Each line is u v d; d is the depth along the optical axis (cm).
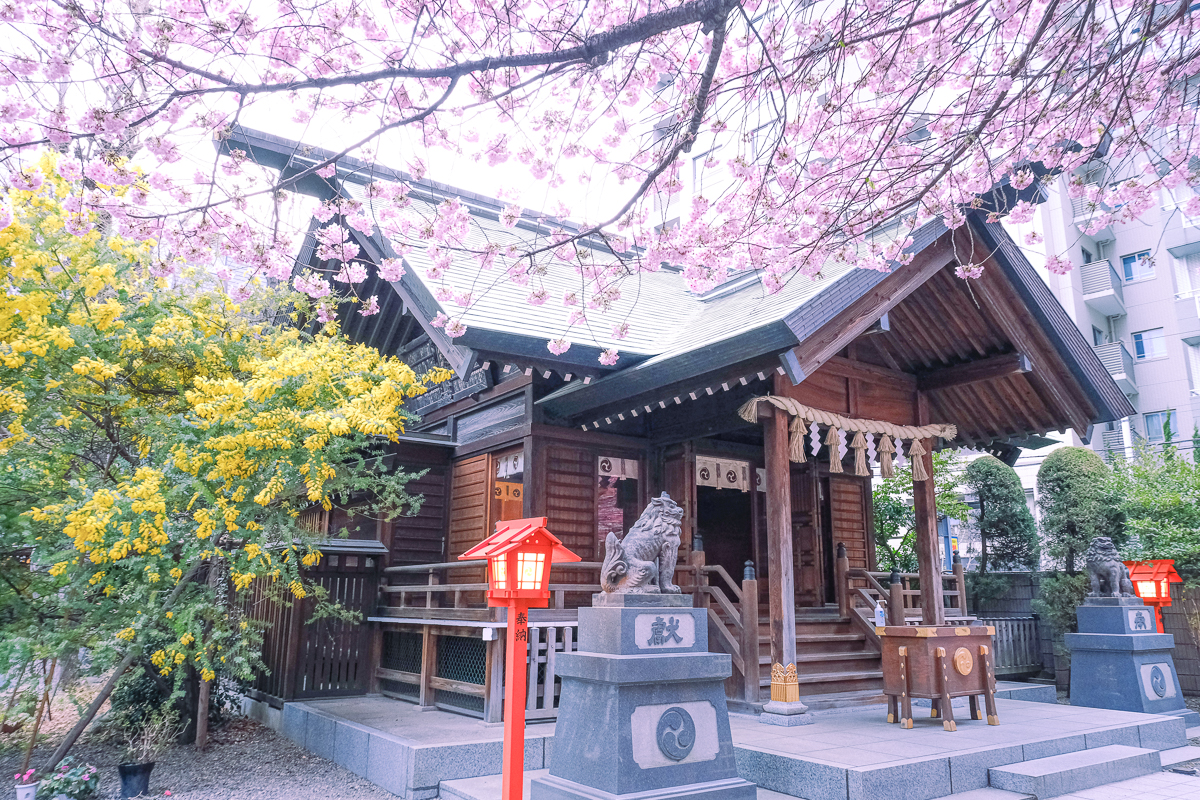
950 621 995
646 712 451
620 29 356
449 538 1054
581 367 816
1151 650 904
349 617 788
